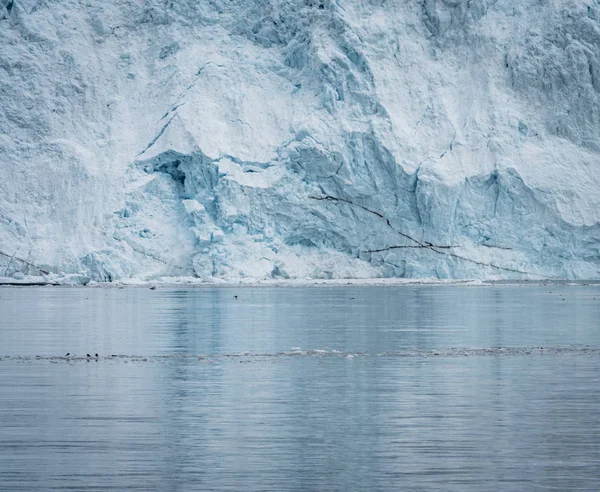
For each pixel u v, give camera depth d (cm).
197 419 8288
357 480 6312
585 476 6397
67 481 6281
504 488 6100
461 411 8638
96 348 13738
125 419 8294
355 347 13800
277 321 18388
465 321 18462
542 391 9731
